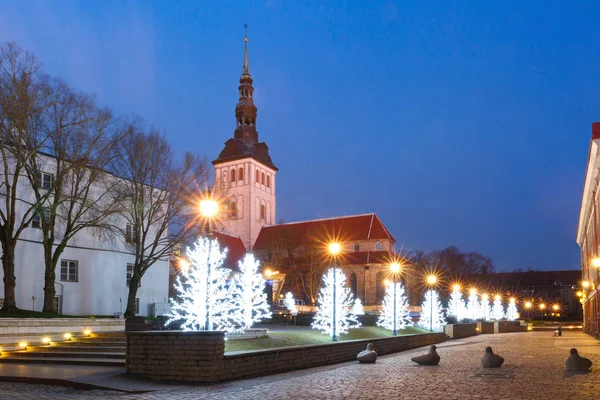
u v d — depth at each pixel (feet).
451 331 168.55
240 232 382.22
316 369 72.18
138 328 108.78
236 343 78.89
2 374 60.75
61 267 142.31
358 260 342.44
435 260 404.16
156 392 51.21
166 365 58.34
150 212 146.51
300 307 268.82
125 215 147.84
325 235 364.79
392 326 137.59
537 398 42.83
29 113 110.73
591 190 153.38
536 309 489.26
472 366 71.26
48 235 130.41
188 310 77.61
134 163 137.59
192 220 144.87
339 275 104.27
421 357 74.43
